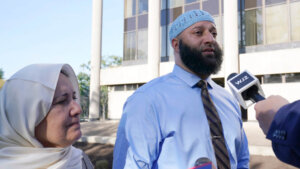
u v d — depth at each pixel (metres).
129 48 20.39
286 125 0.91
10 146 1.00
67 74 1.19
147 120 1.62
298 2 14.37
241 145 1.92
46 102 0.98
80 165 1.22
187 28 1.84
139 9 20.08
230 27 14.66
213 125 1.68
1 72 19.83
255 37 15.49
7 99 1.00
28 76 1.01
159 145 1.63
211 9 16.83
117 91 20.88
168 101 1.69
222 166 1.60
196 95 1.77
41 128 1.01
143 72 19.06
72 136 1.03
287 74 14.23
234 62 14.57
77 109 1.05
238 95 1.48
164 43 18.52
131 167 1.54
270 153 7.28
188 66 1.82
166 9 18.69
